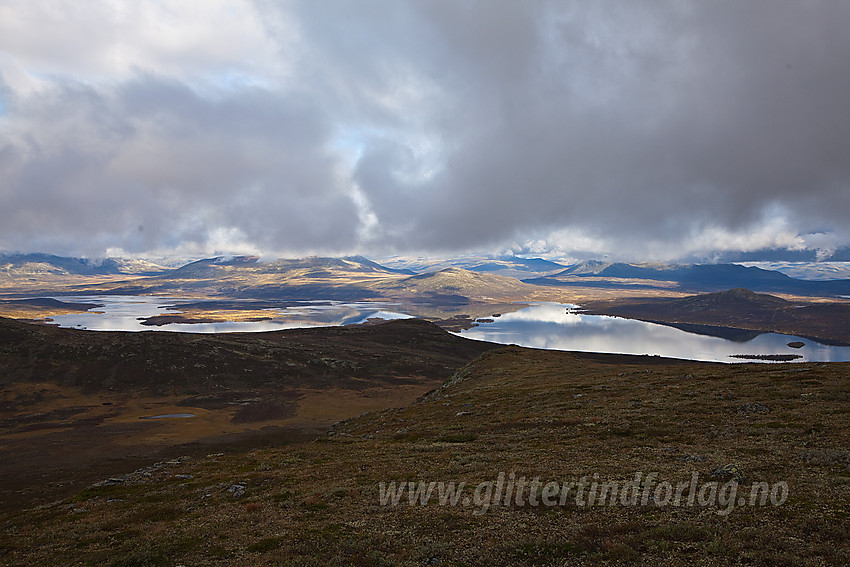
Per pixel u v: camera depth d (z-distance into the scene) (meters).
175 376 173.75
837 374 53.00
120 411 139.00
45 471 79.25
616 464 28.27
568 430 42.03
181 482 40.12
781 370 61.66
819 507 18.61
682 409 44.16
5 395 145.75
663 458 28.83
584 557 16.81
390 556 18.55
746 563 14.95
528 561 17.03
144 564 20.47
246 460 47.00
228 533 23.53
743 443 30.52
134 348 192.25
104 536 25.98
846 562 14.27
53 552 24.30
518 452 35.28
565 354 144.25
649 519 19.38
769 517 18.23
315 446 52.97
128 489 40.03
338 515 24.41
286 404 150.00
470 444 41.44
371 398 161.88
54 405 142.50
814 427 32.25
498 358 130.00
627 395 57.22
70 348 184.00
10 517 35.75
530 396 67.69
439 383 192.00
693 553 16.02
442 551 18.45
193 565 19.84
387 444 47.75
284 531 22.75
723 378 60.78
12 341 181.75
